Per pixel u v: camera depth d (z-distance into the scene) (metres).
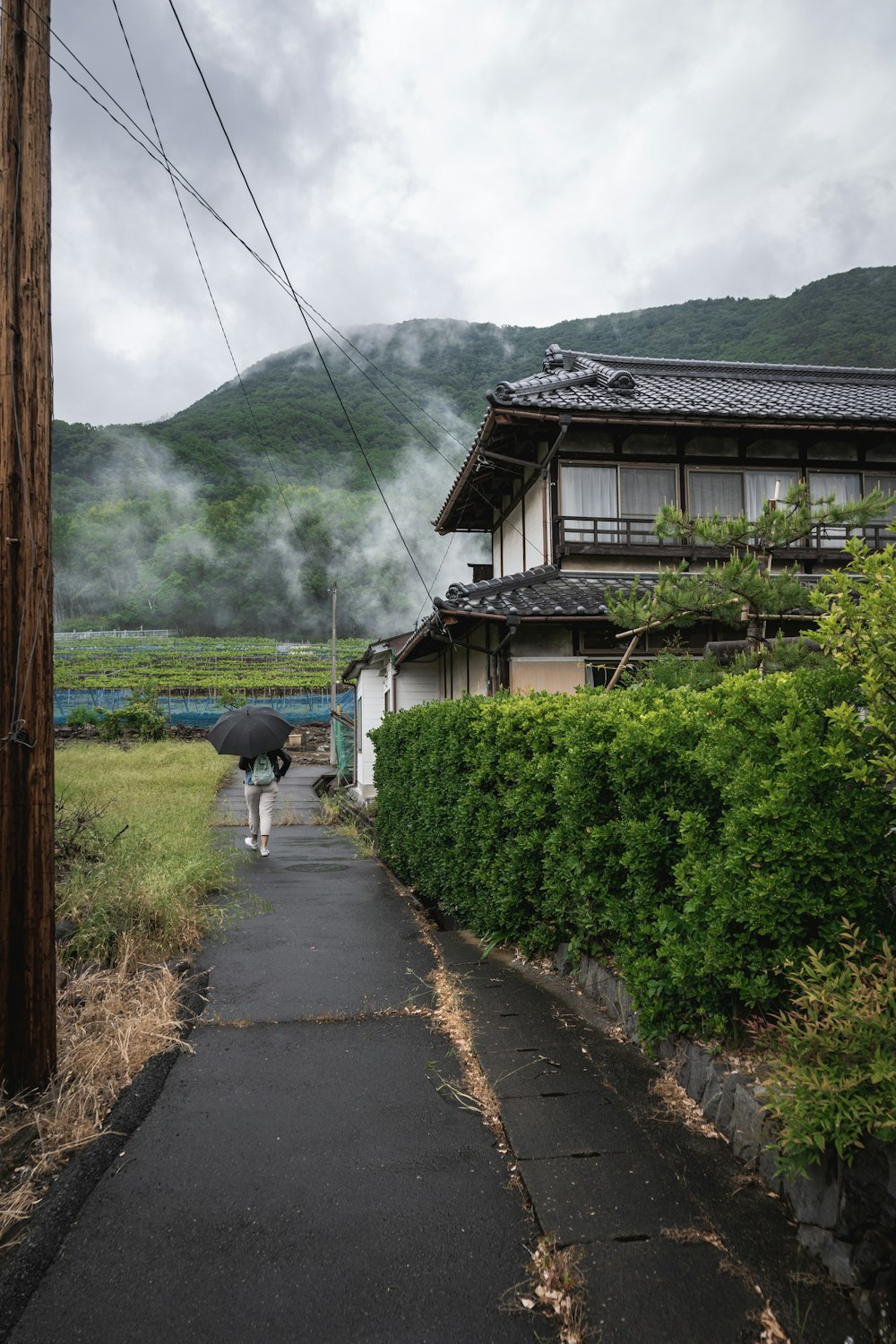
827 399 14.61
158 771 19.17
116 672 56.41
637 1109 3.18
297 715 41.91
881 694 2.51
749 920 2.78
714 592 7.16
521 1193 2.73
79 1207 2.68
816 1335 2.02
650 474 12.11
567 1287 2.22
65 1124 3.16
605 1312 2.13
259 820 10.57
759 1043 2.92
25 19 3.45
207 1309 2.21
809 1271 2.24
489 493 14.94
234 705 39.50
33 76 3.46
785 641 6.14
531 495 12.99
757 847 2.72
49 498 3.49
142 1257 2.43
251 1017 4.42
